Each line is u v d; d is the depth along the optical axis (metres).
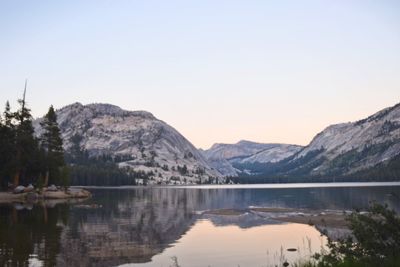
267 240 39.38
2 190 111.94
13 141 112.00
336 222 53.25
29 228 46.66
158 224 52.75
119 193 169.38
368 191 153.62
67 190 123.38
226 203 101.69
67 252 32.34
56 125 130.00
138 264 28.59
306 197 125.62
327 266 18.81
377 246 17.73
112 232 44.31
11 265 27.59
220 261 29.61
